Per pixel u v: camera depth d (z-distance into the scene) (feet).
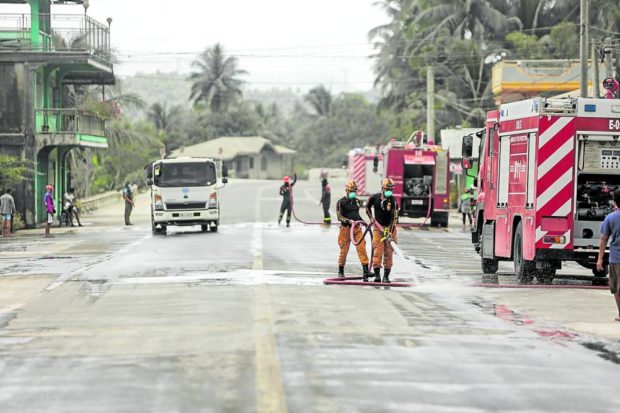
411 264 218.59
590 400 79.66
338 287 166.50
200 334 111.55
